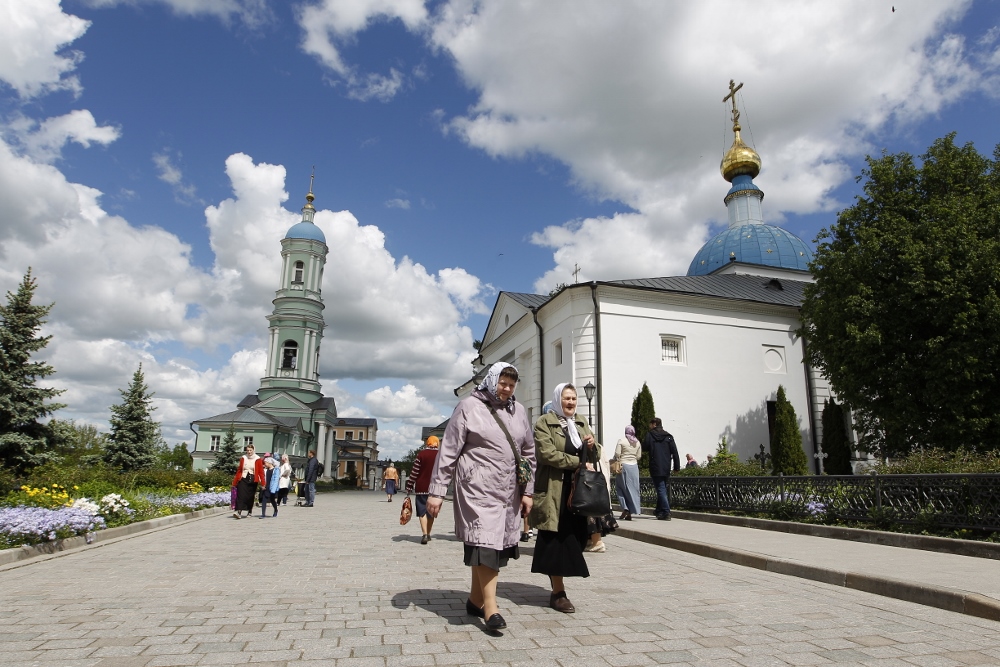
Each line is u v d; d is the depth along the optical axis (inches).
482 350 1320.1
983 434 643.5
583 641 155.6
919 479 335.6
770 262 1366.9
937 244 655.8
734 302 943.7
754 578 251.4
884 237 698.2
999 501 290.2
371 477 2965.1
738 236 1417.3
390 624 171.8
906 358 682.8
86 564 290.5
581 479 184.1
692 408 892.6
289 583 238.1
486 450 171.0
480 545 162.2
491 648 148.6
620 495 494.9
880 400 713.0
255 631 163.3
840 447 879.7
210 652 143.6
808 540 347.9
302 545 372.2
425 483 390.3
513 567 285.0
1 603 199.0
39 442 820.0
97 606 194.1
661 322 908.0
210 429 2194.9
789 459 822.5
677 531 402.0
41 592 218.5
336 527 512.1
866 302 689.6
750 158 1501.0
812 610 192.5
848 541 341.7
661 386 884.6
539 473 194.9
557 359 956.0
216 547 361.4
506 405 180.4
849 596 214.5
